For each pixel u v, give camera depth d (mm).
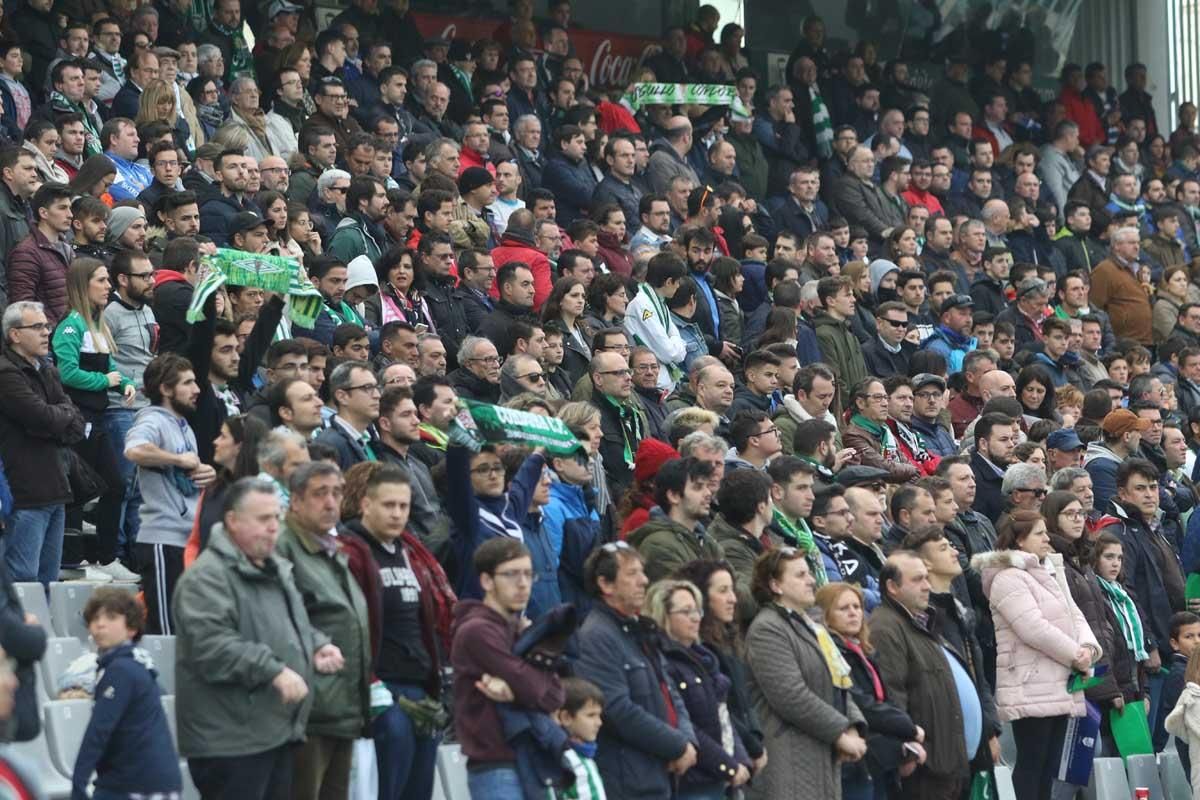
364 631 32688
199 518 35188
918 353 60562
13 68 62375
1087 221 83500
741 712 36688
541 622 32594
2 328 46250
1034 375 61844
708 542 39344
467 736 32594
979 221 76250
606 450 47625
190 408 40375
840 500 43250
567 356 53625
